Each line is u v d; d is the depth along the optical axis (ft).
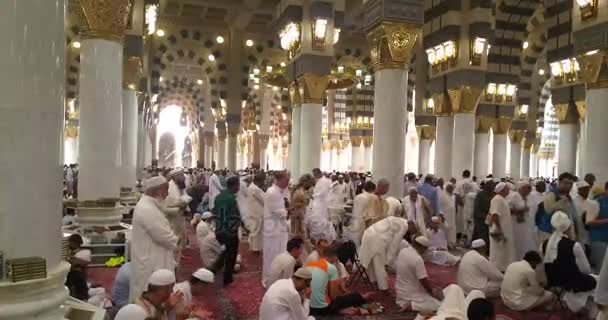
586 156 27.94
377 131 27.89
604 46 26.45
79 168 25.35
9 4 8.09
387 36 27.09
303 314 12.31
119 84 25.81
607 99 26.94
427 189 32.09
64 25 9.19
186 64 103.60
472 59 44.52
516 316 17.66
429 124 61.98
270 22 72.49
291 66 42.24
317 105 40.09
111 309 15.20
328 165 101.14
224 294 19.99
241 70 74.38
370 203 24.36
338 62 75.25
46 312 8.38
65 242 14.61
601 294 12.92
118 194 26.11
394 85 27.45
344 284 18.51
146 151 75.20
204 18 73.97
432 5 48.32
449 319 11.39
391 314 17.48
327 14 39.34
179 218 23.02
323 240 18.39
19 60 8.18
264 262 21.21
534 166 105.09
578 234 22.18
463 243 34.40
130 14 36.99
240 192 30.73
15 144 8.16
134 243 14.20
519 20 51.93
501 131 52.70
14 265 7.94
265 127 101.55
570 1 45.52
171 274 10.75
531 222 25.68
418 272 17.65
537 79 80.43
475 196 30.07
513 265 18.54
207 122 107.96
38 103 8.45
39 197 8.48
